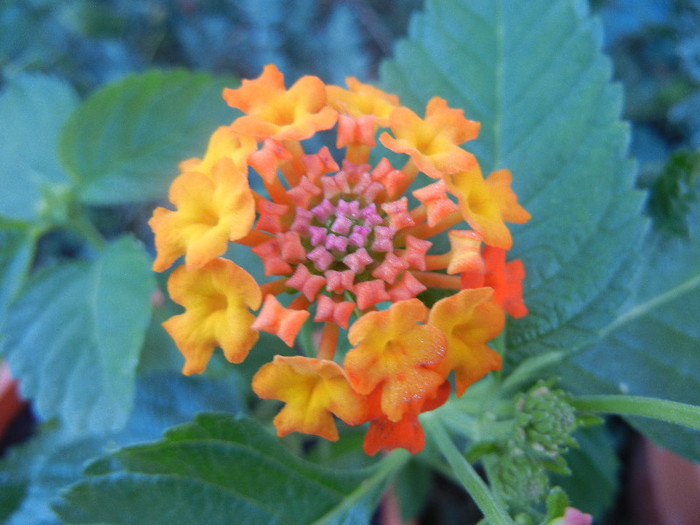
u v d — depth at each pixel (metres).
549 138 0.08
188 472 0.06
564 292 0.07
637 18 0.13
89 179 0.10
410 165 0.06
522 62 0.08
